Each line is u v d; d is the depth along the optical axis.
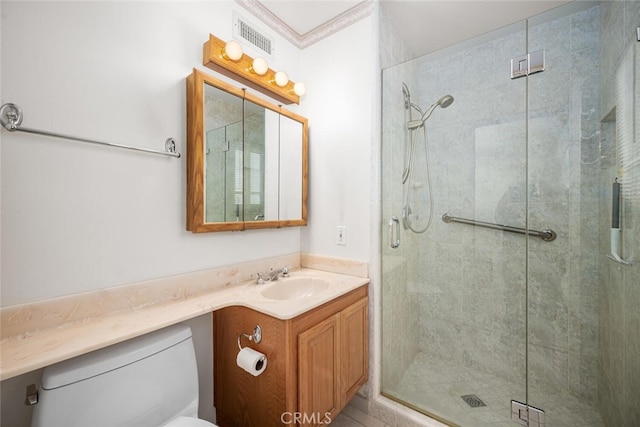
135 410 0.88
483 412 1.46
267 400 1.13
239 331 1.24
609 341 1.37
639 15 1.09
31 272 0.87
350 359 1.42
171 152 1.21
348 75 1.68
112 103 1.05
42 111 0.89
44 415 0.72
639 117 1.10
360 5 1.62
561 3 1.56
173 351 0.99
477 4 1.59
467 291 1.73
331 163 1.76
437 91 1.73
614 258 1.32
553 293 1.57
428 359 1.82
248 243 1.57
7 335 0.83
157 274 1.18
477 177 1.69
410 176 1.73
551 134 1.54
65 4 0.94
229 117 1.41
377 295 1.61
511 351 1.63
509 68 1.57
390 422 1.50
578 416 1.44
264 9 1.65
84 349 0.78
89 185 0.99
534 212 1.60
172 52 1.23
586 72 1.47
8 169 0.84
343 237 1.71
